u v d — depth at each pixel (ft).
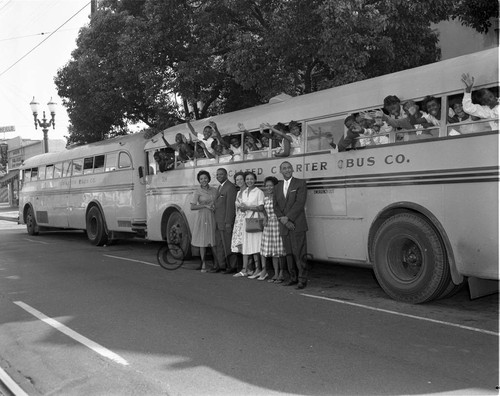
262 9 36.86
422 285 21.45
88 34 46.65
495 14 31.55
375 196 23.38
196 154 35.14
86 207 49.70
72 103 53.62
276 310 21.77
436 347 16.43
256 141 30.48
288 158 27.94
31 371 15.67
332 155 25.44
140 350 17.01
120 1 47.11
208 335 18.42
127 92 46.52
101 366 15.71
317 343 17.17
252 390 13.48
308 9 31.42
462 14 33.30
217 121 33.58
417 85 21.86
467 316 20.11
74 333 19.20
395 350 16.25
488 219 19.15
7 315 22.25
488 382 13.57
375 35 31.60
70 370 15.55
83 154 50.70
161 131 40.57
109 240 48.03
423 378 13.93
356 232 24.39
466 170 19.83
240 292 25.57
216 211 30.96
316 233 26.45
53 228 65.36
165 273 31.73
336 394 13.05
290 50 33.78
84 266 35.12
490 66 19.40
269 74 36.47
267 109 29.91
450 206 20.36
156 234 39.37
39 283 29.19
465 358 15.37
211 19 38.63
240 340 17.74
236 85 45.27
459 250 20.11
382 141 23.12
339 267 32.48
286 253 26.63
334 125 25.48
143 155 43.11
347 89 25.29
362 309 21.56
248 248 28.86
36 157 63.46
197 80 41.16
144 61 41.83
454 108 20.61
